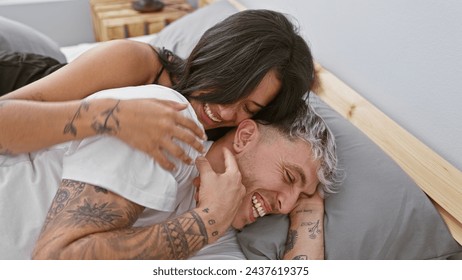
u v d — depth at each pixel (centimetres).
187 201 100
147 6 219
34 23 240
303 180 99
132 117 80
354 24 123
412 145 110
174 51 158
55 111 82
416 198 102
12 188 88
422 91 106
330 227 102
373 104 124
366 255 99
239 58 92
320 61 143
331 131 115
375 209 101
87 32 252
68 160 83
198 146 84
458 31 93
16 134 82
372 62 120
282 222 106
